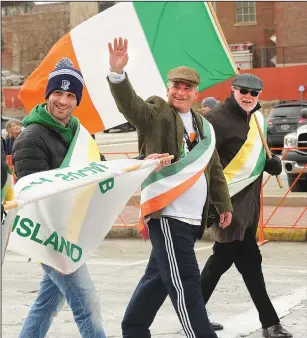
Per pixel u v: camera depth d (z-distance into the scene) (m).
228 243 6.80
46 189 4.69
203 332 5.54
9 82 54.16
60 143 5.36
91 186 5.13
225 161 6.79
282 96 42.84
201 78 7.59
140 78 7.45
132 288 9.21
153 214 5.62
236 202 6.70
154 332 7.23
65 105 5.31
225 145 6.80
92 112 7.28
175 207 5.66
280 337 6.84
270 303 6.89
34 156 5.20
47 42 59.34
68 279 5.24
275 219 13.93
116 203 5.27
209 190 5.96
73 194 5.07
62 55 7.22
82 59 7.23
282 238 12.48
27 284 9.55
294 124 29.66
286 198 15.66
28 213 4.97
